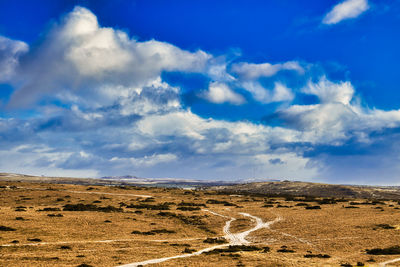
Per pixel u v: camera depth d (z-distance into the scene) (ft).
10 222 282.77
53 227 275.18
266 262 168.96
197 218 383.24
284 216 383.24
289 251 212.23
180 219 375.86
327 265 160.15
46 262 162.20
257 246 237.86
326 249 217.36
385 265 160.76
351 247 217.77
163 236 277.03
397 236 243.60
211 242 253.44
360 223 305.53
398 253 192.85
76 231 267.59
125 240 247.29
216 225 347.15
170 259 178.91
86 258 175.73
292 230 298.35
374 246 216.54
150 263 165.58
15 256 176.55
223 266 158.10
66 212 373.61
